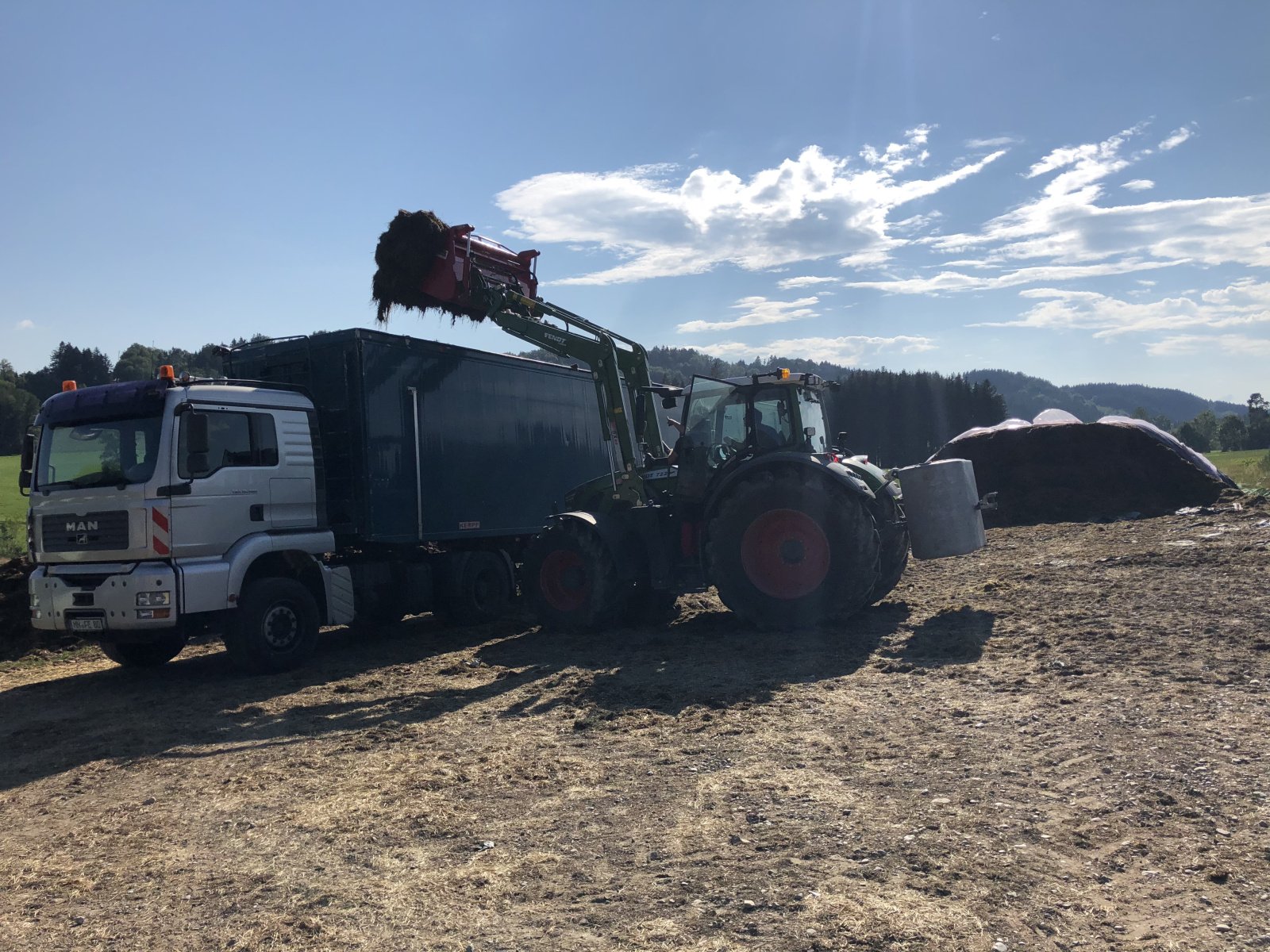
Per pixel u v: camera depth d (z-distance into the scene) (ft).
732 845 12.81
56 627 26.58
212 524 26.40
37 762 20.06
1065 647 22.15
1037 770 14.69
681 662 25.00
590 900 11.49
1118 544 38.24
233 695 25.16
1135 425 53.88
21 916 12.22
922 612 29.30
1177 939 9.62
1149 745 15.12
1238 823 12.05
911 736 16.99
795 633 27.73
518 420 38.65
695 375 31.53
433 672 26.55
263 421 28.35
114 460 26.22
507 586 37.81
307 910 11.76
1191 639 21.48
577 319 33.27
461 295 33.91
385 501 31.22
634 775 16.11
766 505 28.50
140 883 13.02
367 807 15.37
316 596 29.71
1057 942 9.80
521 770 16.75
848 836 12.76
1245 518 41.19
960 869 11.52
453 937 10.80
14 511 92.79
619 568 30.83
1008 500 52.31
